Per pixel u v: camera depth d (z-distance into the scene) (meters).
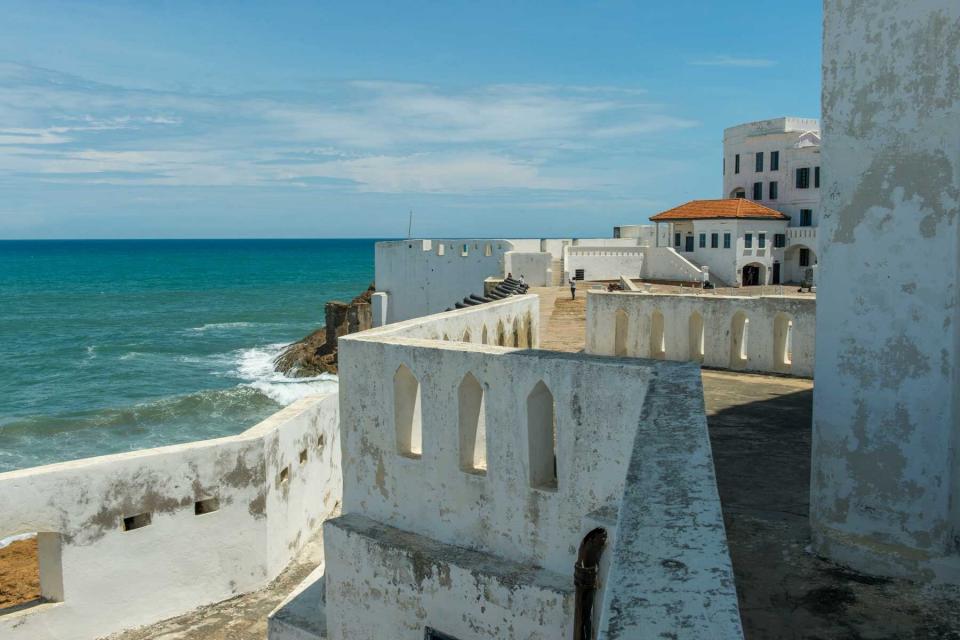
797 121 69.06
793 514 7.58
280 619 9.53
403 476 8.49
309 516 14.12
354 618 8.66
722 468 9.07
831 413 6.31
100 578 10.80
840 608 5.73
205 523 11.68
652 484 3.88
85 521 10.62
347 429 8.91
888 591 5.94
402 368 8.40
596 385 6.90
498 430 7.63
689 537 3.26
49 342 72.75
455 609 7.77
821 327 6.29
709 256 64.94
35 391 50.75
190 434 40.19
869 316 6.00
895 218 5.78
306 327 85.81
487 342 11.72
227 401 46.12
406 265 58.22
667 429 4.78
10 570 13.18
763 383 13.77
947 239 5.56
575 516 7.21
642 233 75.00
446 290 56.47
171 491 11.34
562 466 7.23
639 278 60.25
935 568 5.91
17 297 119.31
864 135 5.87
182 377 55.81
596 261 59.06
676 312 15.77
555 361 7.13
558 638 7.11
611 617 2.69
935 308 5.67
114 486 10.84
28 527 10.19
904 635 5.37
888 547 6.13
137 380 54.50
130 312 99.75
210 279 163.25
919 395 5.83
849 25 5.86
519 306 13.11
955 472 5.80
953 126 5.44
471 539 8.01
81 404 46.78
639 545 3.23
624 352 16.95
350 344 8.72
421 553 7.97
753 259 64.06
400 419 8.57
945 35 5.39
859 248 5.99
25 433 39.41
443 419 8.05
